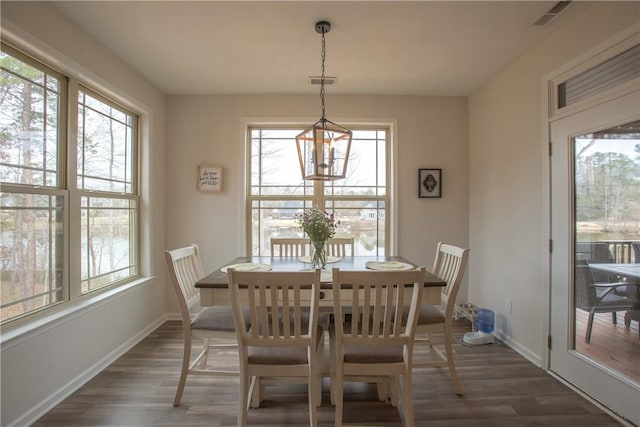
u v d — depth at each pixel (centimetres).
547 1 185
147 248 298
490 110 300
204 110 334
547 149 225
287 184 349
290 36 224
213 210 334
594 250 193
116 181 267
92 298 225
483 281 313
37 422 172
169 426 171
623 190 174
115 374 222
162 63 265
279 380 188
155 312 309
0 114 167
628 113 169
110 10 194
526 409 184
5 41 168
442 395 198
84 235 230
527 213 247
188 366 190
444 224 342
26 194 181
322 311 224
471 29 215
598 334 191
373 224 352
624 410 173
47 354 182
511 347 265
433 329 202
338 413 156
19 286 176
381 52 247
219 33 220
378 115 338
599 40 184
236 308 152
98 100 245
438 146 341
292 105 334
